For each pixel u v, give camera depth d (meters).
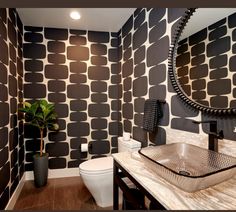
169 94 1.54
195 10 1.26
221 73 1.08
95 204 2.01
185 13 1.32
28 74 2.63
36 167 2.39
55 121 2.72
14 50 2.09
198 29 1.23
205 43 1.18
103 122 2.89
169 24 1.53
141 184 0.97
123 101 2.62
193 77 1.27
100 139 2.89
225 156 0.99
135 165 1.21
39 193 2.26
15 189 2.10
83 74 2.81
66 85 2.76
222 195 0.82
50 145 2.73
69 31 2.75
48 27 2.68
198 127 1.26
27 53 2.62
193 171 1.10
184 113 1.38
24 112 2.40
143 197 1.15
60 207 1.95
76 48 2.78
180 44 1.39
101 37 2.87
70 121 2.79
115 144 2.93
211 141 1.11
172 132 1.50
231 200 0.78
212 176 0.80
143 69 1.99
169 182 0.95
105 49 2.88
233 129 1.03
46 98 2.69
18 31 2.32
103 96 2.88
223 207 0.73
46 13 2.26
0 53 1.60
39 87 2.67
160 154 1.22
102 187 1.89
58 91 2.73
